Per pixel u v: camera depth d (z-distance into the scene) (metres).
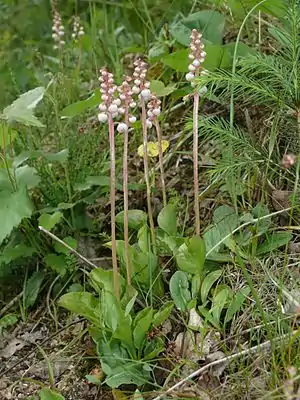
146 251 0.30
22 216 0.30
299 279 0.29
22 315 0.34
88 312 0.28
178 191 0.36
